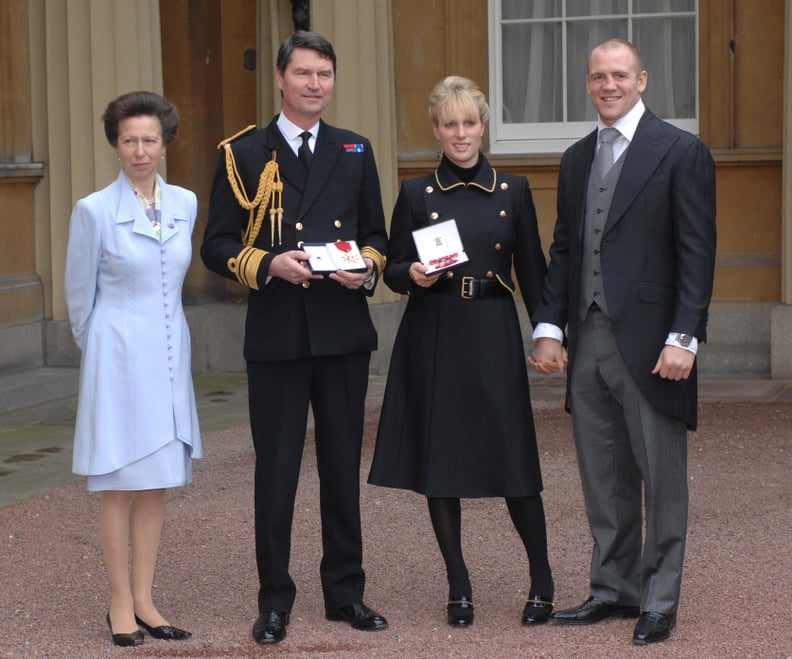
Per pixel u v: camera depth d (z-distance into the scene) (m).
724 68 9.04
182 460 4.17
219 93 9.88
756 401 7.97
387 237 4.47
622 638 4.11
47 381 8.37
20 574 4.89
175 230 4.21
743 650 3.97
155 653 4.05
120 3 8.62
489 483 4.25
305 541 5.30
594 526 4.30
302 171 4.22
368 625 4.22
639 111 4.11
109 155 8.69
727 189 9.12
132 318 4.13
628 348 4.04
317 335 4.16
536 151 9.48
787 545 5.07
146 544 4.23
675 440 4.11
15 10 8.63
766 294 9.09
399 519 5.55
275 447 4.20
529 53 9.48
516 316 4.36
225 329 9.63
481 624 4.27
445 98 4.25
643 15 9.29
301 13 9.08
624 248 4.05
